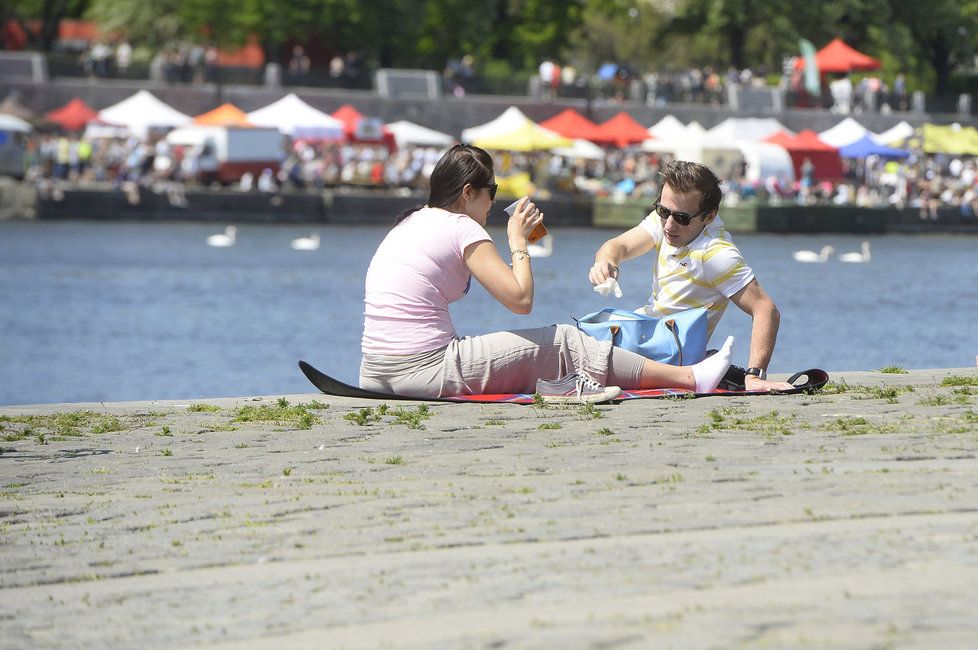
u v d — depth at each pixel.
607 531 14.35
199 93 197.88
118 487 18.25
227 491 17.69
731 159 186.50
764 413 23.30
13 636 11.55
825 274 134.62
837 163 193.88
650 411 23.66
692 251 26.30
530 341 25.28
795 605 10.91
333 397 26.58
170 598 12.51
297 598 12.23
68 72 195.00
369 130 190.62
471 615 11.30
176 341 94.25
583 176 193.38
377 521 15.41
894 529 13.73
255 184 183.00
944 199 190.88
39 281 123.00
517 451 20.06
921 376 29.28
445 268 25.28
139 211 177.00
